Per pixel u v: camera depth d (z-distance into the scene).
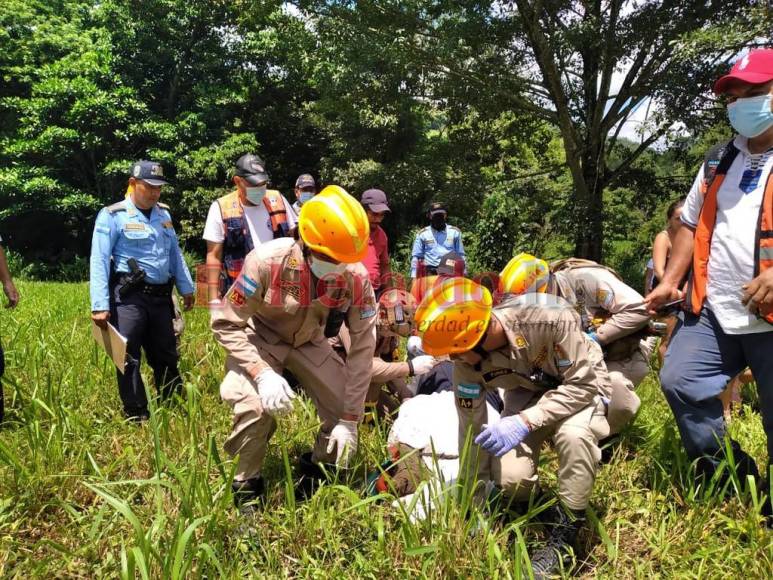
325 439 3.20
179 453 3.25
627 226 16.06
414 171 15.66
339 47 12.99
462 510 2.52
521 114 15.36
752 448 3.47
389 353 4.49
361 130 22.33
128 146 22.55
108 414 4.01
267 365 2.85
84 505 2.96
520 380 2.71
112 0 22.45
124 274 4.12
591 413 2.63
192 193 21.61
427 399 3.47
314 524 2.63
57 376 4.25
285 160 26.42
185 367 4.76
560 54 12.44
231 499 2.64
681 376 2.89
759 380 2.75
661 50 11.91
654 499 2.94
